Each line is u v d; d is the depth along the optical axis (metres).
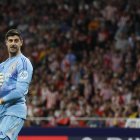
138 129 43.81
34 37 69.00
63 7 74.00
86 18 71.00
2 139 22.86
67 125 50.09
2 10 74.94
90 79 58.56
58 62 63.22
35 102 54.97
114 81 57.34
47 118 49.72
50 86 56.94
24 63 23.47
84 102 53.78
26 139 43.69
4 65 23.78
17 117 23.19
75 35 68.38
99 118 49.00
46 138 43.78
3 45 34.41
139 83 57.34
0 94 23.22
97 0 73.62
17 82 23.17
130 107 51.97
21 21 72.62
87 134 43.91
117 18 70.19
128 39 66.00
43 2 75.12
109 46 65.75
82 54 65.31
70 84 58.56
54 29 70.25
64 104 54.25
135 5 71.56
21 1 75.81
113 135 43.84
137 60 62.28
